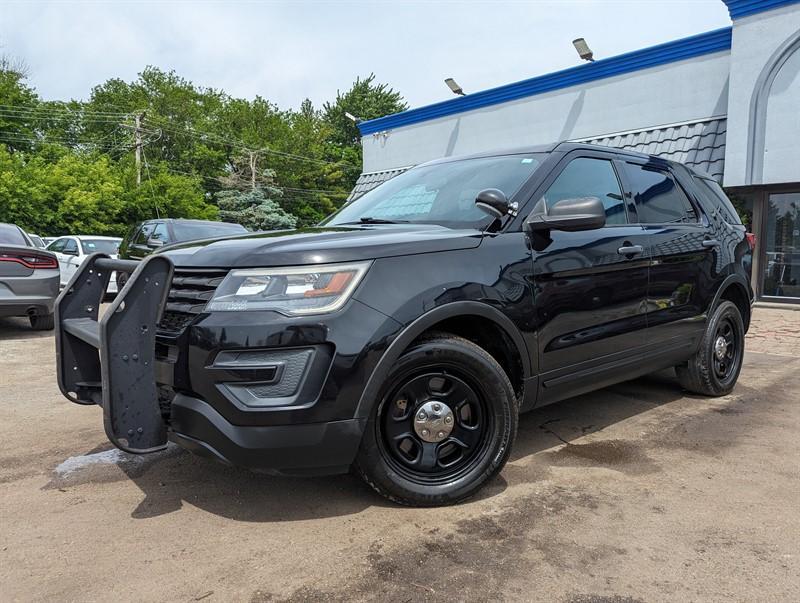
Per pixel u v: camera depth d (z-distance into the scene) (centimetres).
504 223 305
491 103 1435
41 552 236
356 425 245
